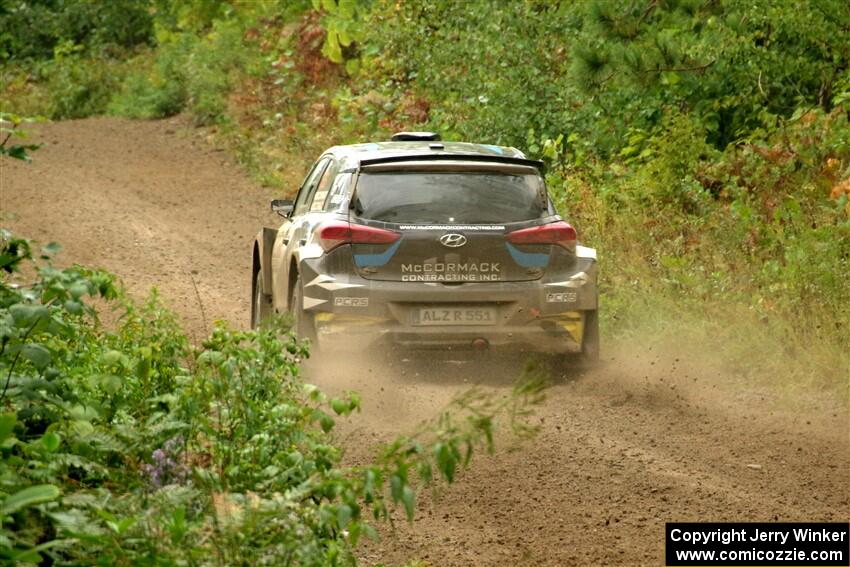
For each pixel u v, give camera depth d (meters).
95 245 50.28
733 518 18.08
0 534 10.09
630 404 25.31
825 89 45.66
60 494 11.55
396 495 10.87
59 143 79.00
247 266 47.09
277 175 65.12
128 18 112.56
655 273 34.09
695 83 47.19
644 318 31.67
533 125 50.91
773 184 38.94
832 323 27.70
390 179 28.19
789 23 44.19
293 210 32.97
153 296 20.06
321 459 14.08
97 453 13.67
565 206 41.00
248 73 81.50
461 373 28.20
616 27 44.06
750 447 21.94
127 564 10.30
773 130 43.00
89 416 14.36
